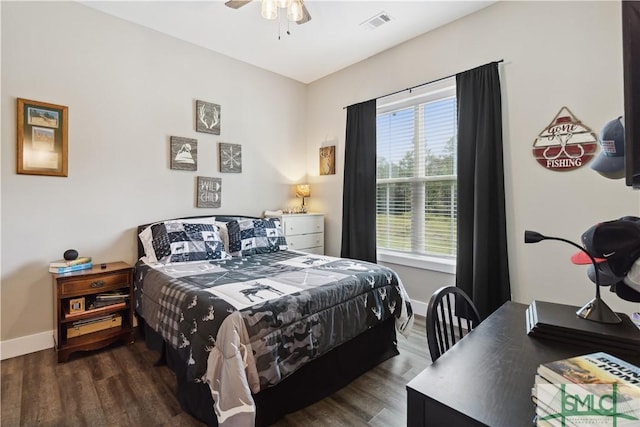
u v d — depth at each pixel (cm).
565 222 234
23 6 239
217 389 140
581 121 225
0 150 232
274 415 165
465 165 279
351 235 378
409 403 79
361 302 213
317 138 441
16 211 239
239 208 382
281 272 234
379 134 371
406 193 346
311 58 372
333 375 197
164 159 317
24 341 241
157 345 230
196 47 339
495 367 88
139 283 257
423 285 323
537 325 107
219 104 359
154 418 169
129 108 294
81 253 268
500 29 263
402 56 335
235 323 149
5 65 233
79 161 266
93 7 271
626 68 84
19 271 240
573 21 228
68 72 260
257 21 294
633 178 83
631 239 80
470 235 277
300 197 446
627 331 97
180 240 277
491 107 263
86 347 236
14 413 171
